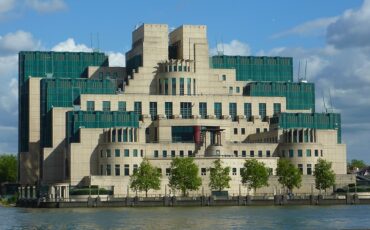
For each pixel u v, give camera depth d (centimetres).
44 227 17850
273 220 19250
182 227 17562
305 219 19538
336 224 18138
